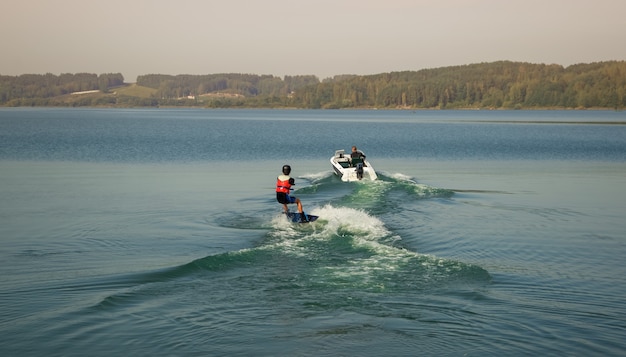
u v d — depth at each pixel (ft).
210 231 51.60
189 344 25.79
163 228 53.16
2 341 26.05
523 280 35.99
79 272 37.52
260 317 28.91
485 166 121.49
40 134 223.30
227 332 27.12
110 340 26.21
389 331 27.17
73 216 59.52
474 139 222.07
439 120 486.38
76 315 29.17
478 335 26.81
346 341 26.09
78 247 45.42
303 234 49.93
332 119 519.19
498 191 81.82
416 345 25.66
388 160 136.36
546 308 30.58
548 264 40.55
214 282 34.42
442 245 46.88
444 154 152.97
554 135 248.73
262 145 180.75
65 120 411.75
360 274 36.01
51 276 36.47
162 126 328.70
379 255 40.24
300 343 25.86
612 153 154.40
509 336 26.71
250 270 36.83
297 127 336.08
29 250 44.32
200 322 28.30
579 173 107.24
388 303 30.94
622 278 36.83
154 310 29.86
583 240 49.01
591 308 30.71
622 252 44.52
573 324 28.30
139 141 191.11
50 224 55.11
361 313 29.50
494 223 56.65
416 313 29.55
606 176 102.27
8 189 79.71
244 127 329.11
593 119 491.31
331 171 108.47
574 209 65.77
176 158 131.95
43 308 30.25
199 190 80.12
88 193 76.59
